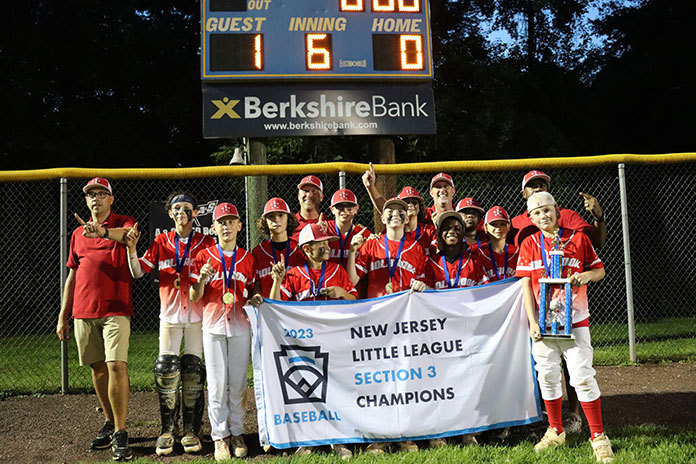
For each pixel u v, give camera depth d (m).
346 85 8.34
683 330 10.45
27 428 5.80
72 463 5.00
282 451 5.12
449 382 5.11
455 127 14.51
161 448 5.09
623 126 18.64
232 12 8.17
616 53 19.75
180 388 5.41
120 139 15.94
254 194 8.10
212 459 4.97
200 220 7.27
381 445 5.05
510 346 5.20
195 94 16.83
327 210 11.65
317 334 5.09
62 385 6.93
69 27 15.95
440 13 17.64
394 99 8.41
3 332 11.55
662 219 12.62
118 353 5.15
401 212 5.32
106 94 16.77
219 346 5.04
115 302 5.20
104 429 5.39
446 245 5.37
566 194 12.23
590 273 4.82
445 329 5.16
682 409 5.84
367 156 12.55
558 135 15.84
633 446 4.82
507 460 4.53
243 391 5.10
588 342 4.83
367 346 5.11
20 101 15.10
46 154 15.25
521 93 17.42
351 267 5.29
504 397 5.14
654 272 12.75
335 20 8.32
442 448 4.87
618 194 12.84
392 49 8.41
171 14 18.00
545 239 4.98
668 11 17.70
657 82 17.80
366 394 5.06
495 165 7.39
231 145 12.80
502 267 5.52
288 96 8.20
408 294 5.16
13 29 15.45
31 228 12.62
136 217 12.41
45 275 12.46
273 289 5.04
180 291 5.19
